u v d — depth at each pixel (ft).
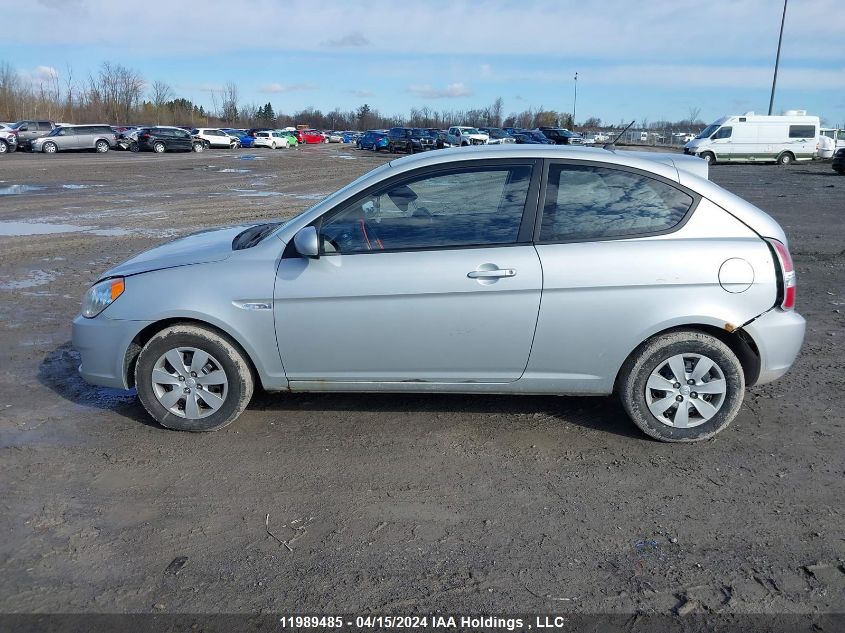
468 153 13.56
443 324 13.21
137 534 10.75
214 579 9.70
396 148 159.74
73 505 11.57
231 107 345.92
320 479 12.42
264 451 13.48
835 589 9.43
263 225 16.76
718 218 13.20
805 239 37.01
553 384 13.66
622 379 13.61
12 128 135.33
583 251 12.96
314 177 83.25
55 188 65.26
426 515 11.27
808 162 119.24
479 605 9.16
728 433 14.15
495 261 12.96
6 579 9.67
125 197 58.44
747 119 115.55
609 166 13.29
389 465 12.92
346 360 13.64
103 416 15.12
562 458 13.19
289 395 16.20
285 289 13.29
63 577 9.73
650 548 10.37
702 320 13.00
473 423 14.67
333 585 9.57
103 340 13.99
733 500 11.68
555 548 10.39
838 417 14.83
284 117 406.00
